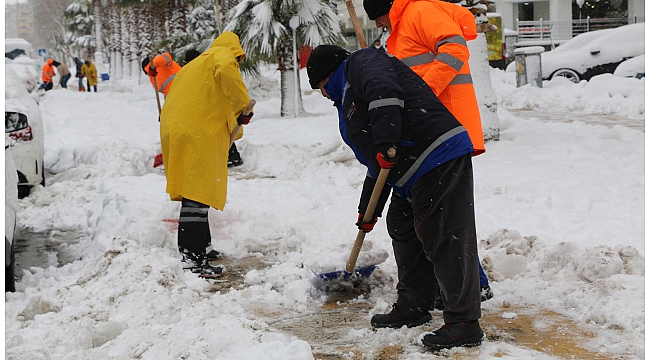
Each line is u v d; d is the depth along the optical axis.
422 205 2.96
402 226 3.23
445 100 3.78
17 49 36.31
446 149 2.91
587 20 30.34
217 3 16.73
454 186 2.93
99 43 52.00
